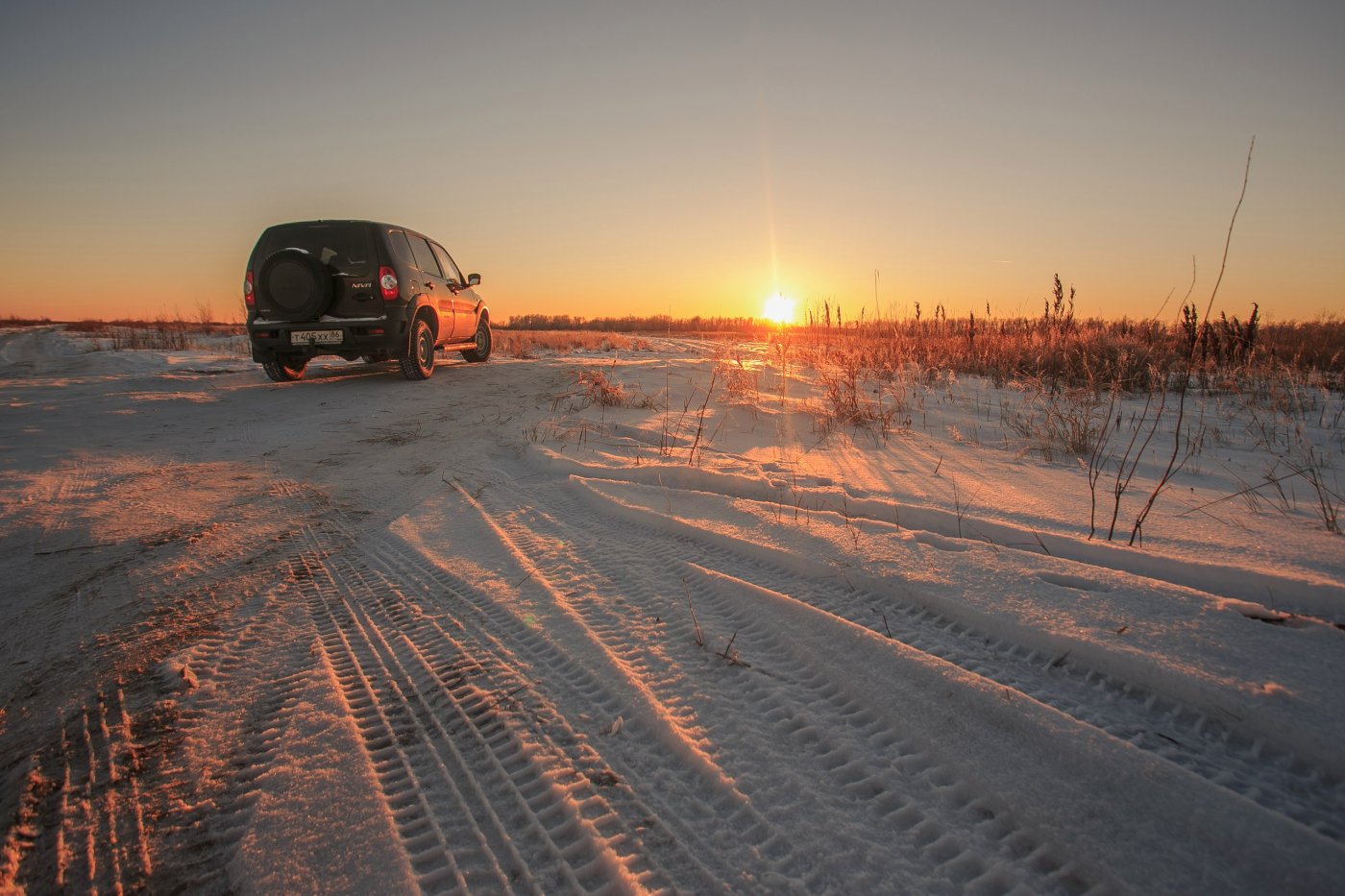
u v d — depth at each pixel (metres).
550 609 2.81
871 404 7.10
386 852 1.61
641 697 2.16
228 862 1.59
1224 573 2.65
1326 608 2.39
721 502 3.98
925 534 3.28
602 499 4.18
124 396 7.90
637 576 3.10
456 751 1.98
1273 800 1.62
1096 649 2.17
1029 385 8.64
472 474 5.03
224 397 8.04
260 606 2.92
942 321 13.77
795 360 11.44
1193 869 1.41
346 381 9.37
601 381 7.76
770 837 1.62
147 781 1.87
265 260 8.27
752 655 2.40
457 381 9.45
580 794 1.79
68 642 2.61
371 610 2.88
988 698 1.98
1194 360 9.58
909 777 1.77
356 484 4.80
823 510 3.88
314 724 2.10
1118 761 1.69
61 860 1.61
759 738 1.96
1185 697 1.96
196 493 4.51
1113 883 1.41
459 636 2.63
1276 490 3.98
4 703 2.23
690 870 1.54
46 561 3.36
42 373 12.09
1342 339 12.02
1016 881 1.46
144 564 3.34
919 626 2.51
